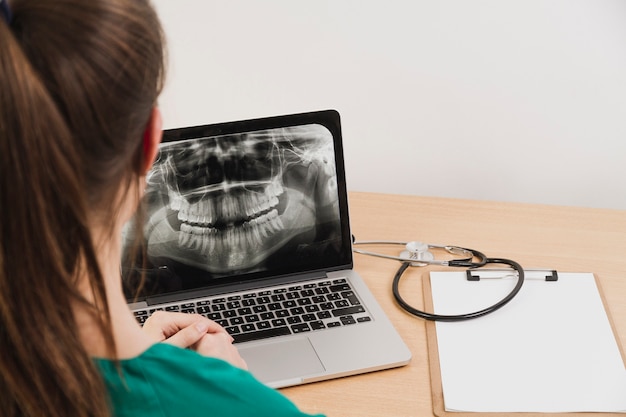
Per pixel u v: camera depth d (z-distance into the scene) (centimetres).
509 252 123
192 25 148
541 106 141
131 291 112
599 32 133
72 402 49
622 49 134
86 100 44
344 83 147
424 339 105
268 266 115
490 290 113
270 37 146
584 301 111
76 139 44
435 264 121
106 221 49
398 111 147
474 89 142
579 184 147
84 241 46
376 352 101
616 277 117
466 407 93
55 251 45
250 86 152
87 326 50
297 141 114
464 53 139
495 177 149
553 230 128
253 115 154
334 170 115
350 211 134
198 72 152
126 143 47
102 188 47
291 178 114
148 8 47
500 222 131
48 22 43
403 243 125
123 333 53
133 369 52
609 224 130
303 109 151
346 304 110
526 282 115
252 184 113
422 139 148
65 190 44
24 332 46
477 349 102
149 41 46
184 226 112
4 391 51
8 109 42
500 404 94
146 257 111
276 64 148
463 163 149
